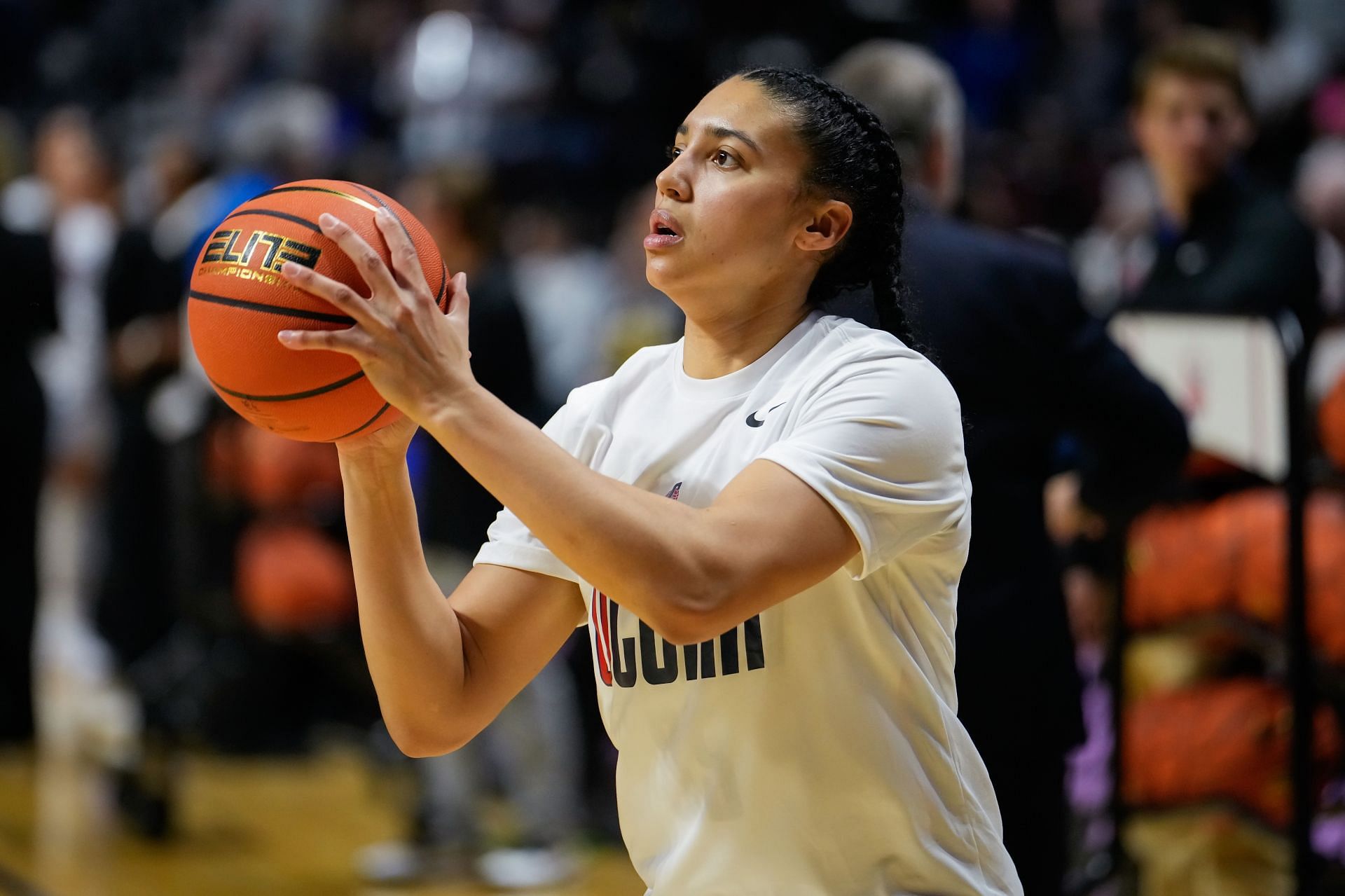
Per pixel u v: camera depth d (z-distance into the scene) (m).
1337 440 7.04
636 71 20.64
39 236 13.02
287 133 13.40
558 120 20.28
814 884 3.82
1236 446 7.06
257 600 10.50
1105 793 7.76
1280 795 7.21
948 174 6.02
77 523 15.92
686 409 4.03
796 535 3.55
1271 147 12.01
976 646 5.67
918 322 5.21
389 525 4.00
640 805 4.05
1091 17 20.17
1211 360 7.14
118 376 13.07
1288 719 7.12
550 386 15.34
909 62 5.91
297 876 9.93
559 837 10.01
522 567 4.21
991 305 5.72
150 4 24.69
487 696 4.20
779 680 3.80
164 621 13.05
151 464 12.97
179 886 9.67
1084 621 7.73
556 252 16.39
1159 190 8.76
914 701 3.88
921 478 3.74
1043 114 19.27
